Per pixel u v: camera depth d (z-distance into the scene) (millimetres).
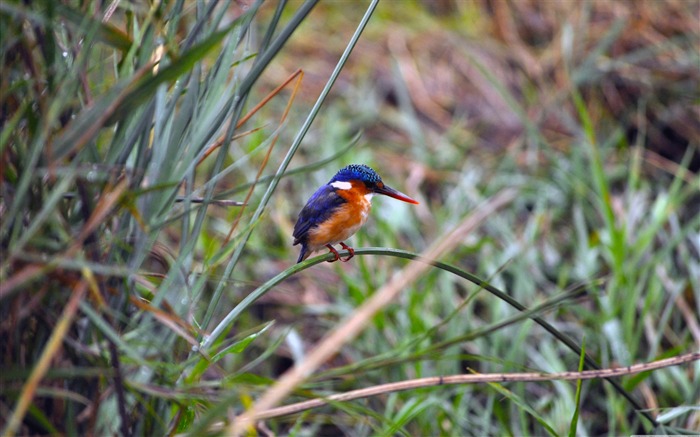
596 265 12711
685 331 11219
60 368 5062
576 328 11680
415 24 18859
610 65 16516
